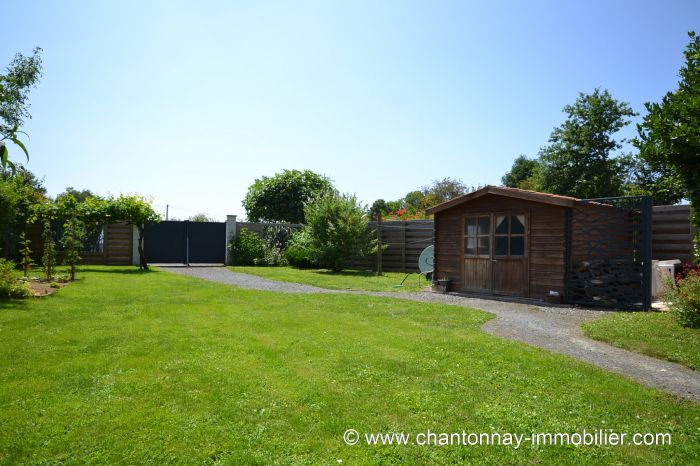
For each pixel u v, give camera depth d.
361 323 6.98
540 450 3.09
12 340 5.41
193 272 15.52
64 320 6.62
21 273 12.38
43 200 17.11
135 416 3.41
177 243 19.81
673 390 4.32
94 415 3.42
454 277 11.77
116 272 14.43
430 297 10.35
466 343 5.79
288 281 12.95
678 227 11.02
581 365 4.96
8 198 9.93
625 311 8.62
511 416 3.60
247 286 11.53
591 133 26.03
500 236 10.86
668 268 9.66
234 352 5.17
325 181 27.94
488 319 7.60
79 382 4.09
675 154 6.06
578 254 9.76
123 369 4.48
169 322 6.70
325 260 16.83
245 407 3.64
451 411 3.67
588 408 3.79
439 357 5.14
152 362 4.72
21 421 3.29
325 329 6.49
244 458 2.88
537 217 10.19
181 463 2.80
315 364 4.79
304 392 3.98
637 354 5.62
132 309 7.64
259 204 26.86
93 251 17.91
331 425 3.36
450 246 11.94
